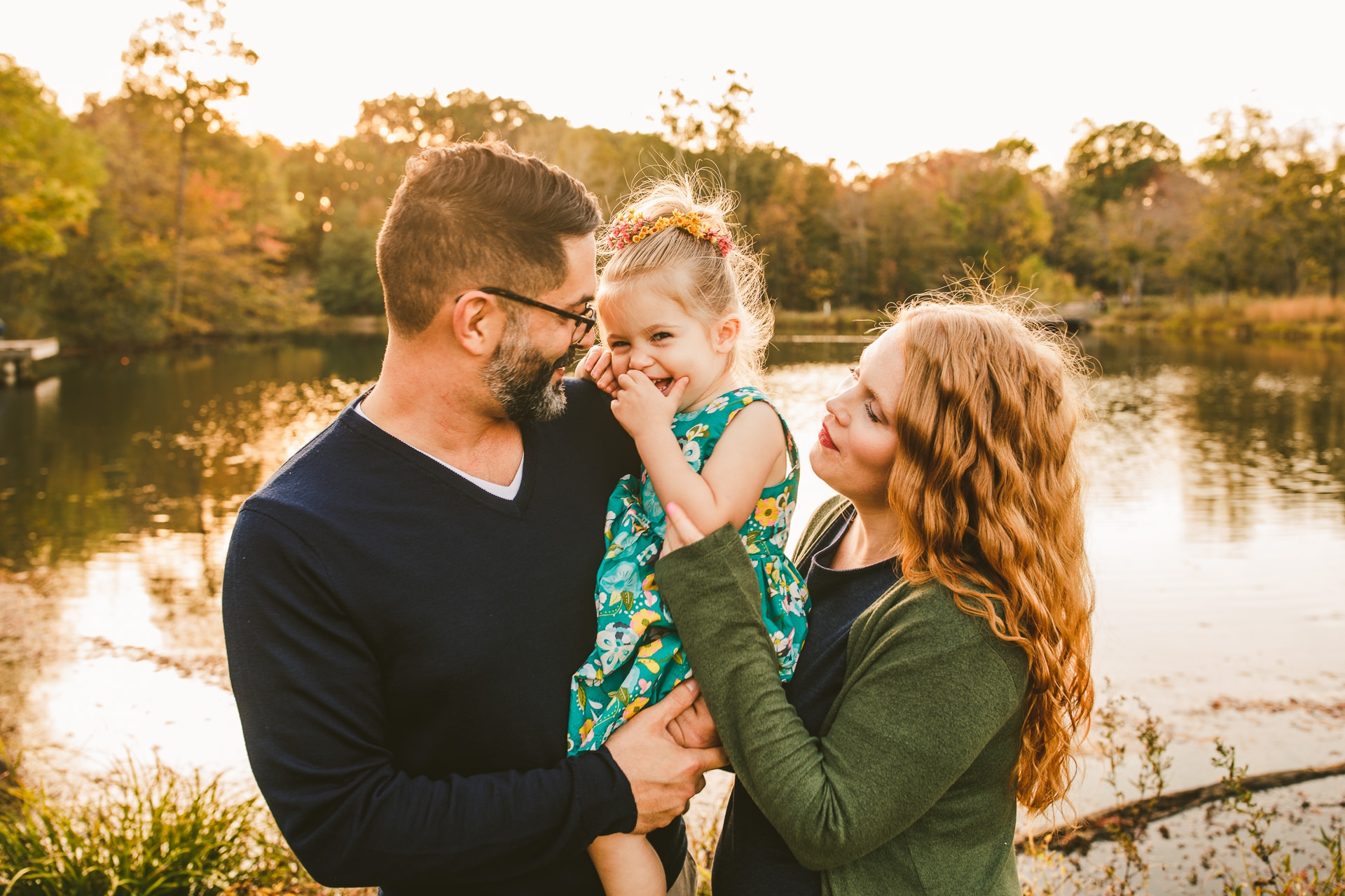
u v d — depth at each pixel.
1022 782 1.31
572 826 1.23
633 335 1.51
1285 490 9.45
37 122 21.16
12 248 22.45
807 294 50.56
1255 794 3.40
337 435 1.29
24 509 8.74
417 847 1.17
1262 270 43.50
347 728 1.18
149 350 29.61
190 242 34.38
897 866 1.25
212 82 35.41
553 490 1.39
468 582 1.26
